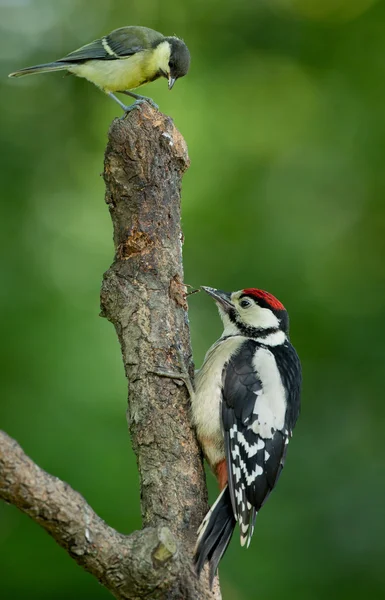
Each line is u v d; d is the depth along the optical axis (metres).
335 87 15.88
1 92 16.16
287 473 13.48
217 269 14.65
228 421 8.16
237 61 16.14
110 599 11.44
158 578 6.35
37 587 11.47
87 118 15.91
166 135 7.77
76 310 13.19
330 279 14.66
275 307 9.14
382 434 13.75
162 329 7.63
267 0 16.36
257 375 8.38
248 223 14.88
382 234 15.16
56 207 14.93
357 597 12.32
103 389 12.32
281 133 15.65
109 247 14.34
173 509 7.19
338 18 16.17
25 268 13.80
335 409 14.01
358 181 15.35
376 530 12.72
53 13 17.03
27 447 11.77
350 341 14.20
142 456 7.41
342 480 13.33
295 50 16.20
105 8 16.94
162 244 7.77
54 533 5.99
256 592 11.99
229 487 7.79
